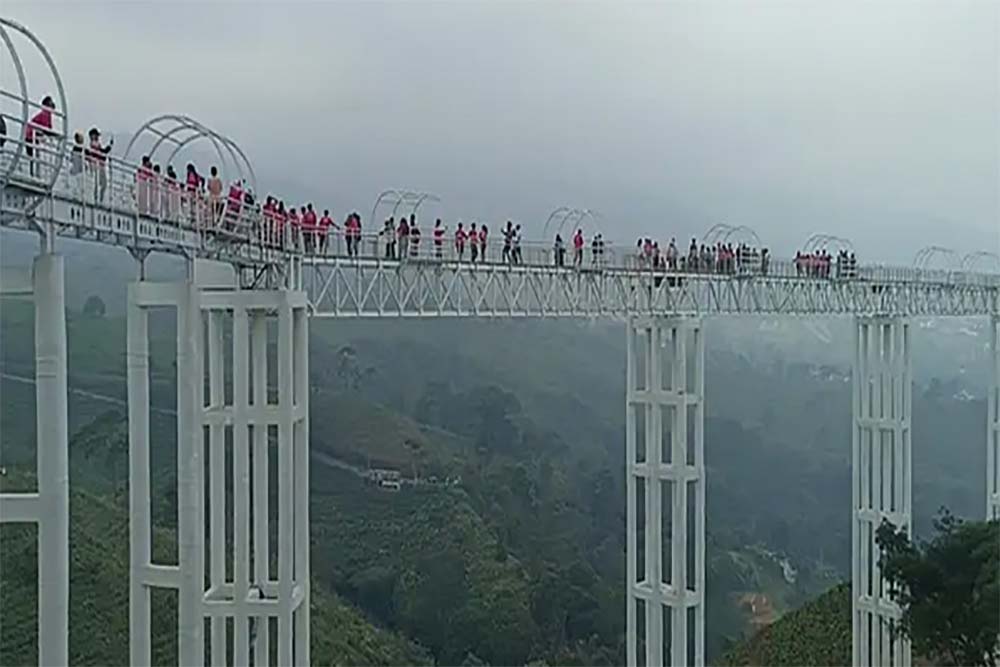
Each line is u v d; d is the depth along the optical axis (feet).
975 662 125.29
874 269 171.42
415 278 106.01
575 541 275.59
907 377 147.95
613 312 120.47
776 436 401.90
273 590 91.20
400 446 297.74
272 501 208.85
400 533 249.34
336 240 101.14
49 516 61.11
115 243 71.41
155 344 270.05
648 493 122.72
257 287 92.38
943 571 128.26
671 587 121.60
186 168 89.15
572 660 224.74
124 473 208.64
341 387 353.10
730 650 208.23
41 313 61.52
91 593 162.20
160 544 180.45
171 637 153.28
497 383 389.60
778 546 318.24
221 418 89.86
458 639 220.64
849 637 172.96
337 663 191.42
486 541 250.37
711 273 125.80
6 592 153.17
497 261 112.37
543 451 331.16
